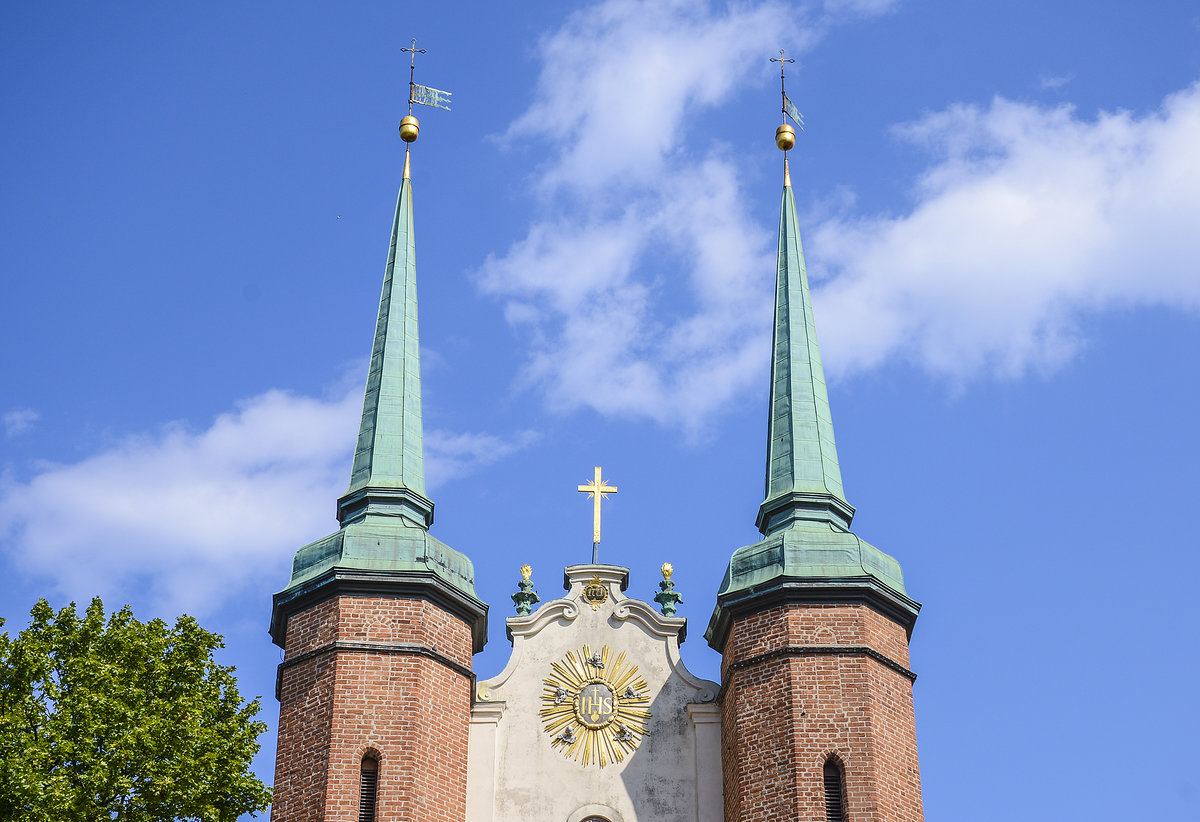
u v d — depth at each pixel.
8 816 45.22
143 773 47.34
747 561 49.66
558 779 47.97
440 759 47.03
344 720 46.47
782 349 53.97
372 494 50.34
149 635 50.91
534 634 50.03
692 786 47.97
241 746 49.38
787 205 57.28
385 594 48.34
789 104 58.88
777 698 47.31
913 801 46.69
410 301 54.88
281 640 49.94
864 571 48.84
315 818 45.34
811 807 45.69
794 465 51.47
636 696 49.19
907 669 48.62
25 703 48.19
